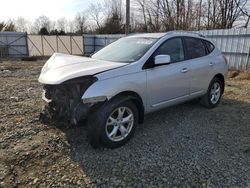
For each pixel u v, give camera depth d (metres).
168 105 4.24
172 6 21.69
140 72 3.64
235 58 12.02
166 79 4.01
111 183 2.69
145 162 3.10
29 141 3.60
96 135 3.25
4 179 2.71
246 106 5.53
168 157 3.24
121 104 3.39
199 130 4.14
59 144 3.51
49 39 27.06
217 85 5.38
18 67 14.23
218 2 20.52
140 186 2.65
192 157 3.24
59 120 3.49
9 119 4.46
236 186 2.67
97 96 3.14
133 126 3.62
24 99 5.89
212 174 2.88
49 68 3.68
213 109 5.27
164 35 4.25
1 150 3.33
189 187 2.65
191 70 4.50
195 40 4.84
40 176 2.79
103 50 4.57
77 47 28.75
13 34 24.50
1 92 6.66
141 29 24.84
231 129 4.21
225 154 3.34
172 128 4.19
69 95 3.30
